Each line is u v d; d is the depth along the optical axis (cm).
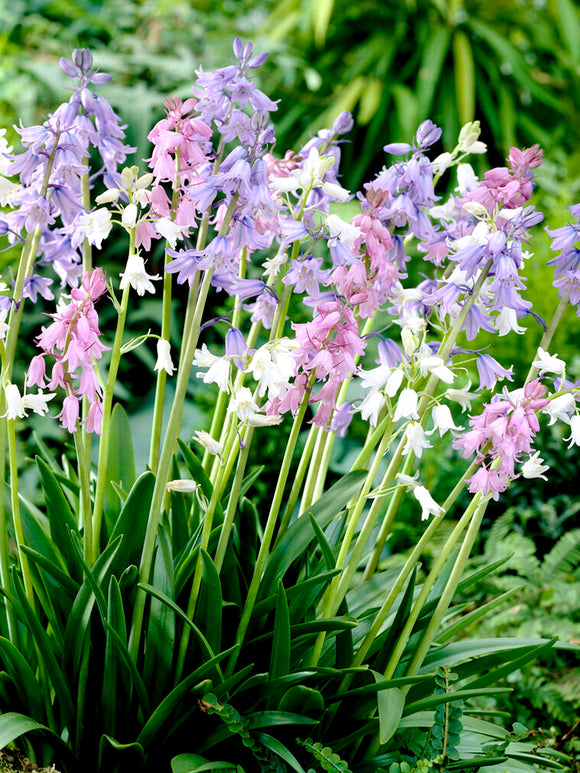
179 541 202
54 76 516
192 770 160
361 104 561
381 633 194
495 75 597
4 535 180
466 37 609
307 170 162
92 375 167
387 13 618
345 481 194
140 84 520
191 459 200
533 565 319
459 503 370
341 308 165
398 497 218
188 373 164
